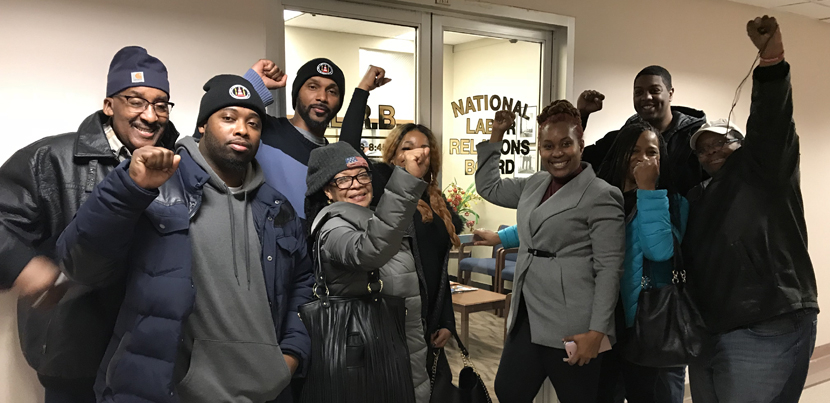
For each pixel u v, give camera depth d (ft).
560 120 6.72
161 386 3.66
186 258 3.82
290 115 7.59
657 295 6.35
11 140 5.75
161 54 6.46
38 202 4.64
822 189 14.25
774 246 6.20
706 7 11.57
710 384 7.04
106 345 4.51
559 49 9.89
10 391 5.71
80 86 6.06
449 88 9.00
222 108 4.26
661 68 8.58
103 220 3.43
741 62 12.30
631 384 6.98
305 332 4.59
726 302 6.38
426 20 8.58
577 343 6.32
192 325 3.99
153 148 3.39
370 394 4.52
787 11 12.83
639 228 6.47
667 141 8.42
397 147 7.02
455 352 9.27
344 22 7.95
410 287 5.24
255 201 4.52
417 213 6.24
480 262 9.34
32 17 5.77
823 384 11.94
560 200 6.70
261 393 4.14
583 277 6.52
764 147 6.00
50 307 4.64
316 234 4.80
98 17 6.09
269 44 7.22
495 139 8.38
